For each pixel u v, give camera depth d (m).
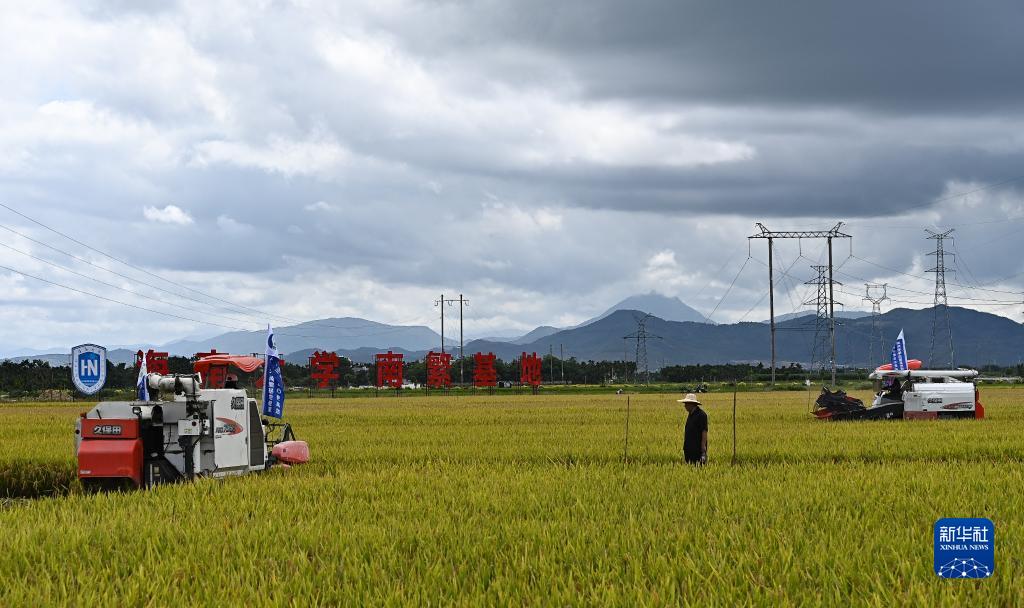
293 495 16.06
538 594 9.40
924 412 39.06
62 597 9.65
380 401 76.50
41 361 103.62
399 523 13.23
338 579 10.20
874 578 9.82
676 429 34.31
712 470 19.17
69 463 23.31
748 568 10.16
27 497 22.48
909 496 15.24
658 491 16.02
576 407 59.00
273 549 11.52
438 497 15.89
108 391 95.62
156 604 9.36
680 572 10.16
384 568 10.70
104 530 12.73
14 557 11.29
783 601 8.92
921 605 8.74
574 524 12.83
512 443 28.23
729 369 146.25
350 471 20.59
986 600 9.08
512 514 14.13
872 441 26.86
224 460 19.05
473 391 107.50
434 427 37.66
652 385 120.75
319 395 98.94
